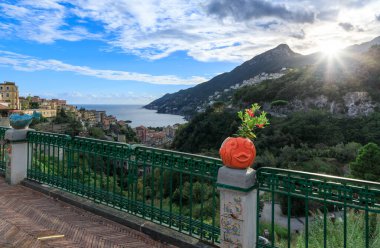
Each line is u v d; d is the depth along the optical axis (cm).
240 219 309
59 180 601
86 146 537
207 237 365
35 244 381
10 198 573
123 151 470
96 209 491
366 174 3206
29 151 686
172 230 400
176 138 7925
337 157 4784
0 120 796
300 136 5897
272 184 312
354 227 407
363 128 6069
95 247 374
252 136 325
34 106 9369
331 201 268
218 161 347
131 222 435
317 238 432
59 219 471
